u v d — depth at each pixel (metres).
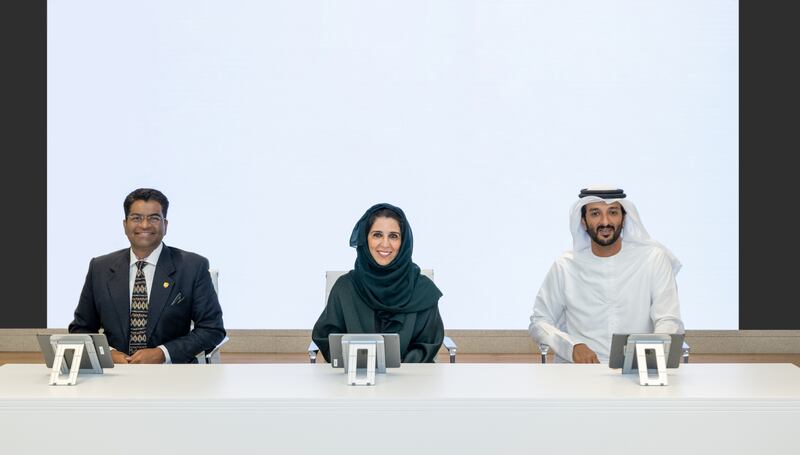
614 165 6.77
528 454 2.67
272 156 6.80
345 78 6.77
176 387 2.84
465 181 6.79
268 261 6.84
